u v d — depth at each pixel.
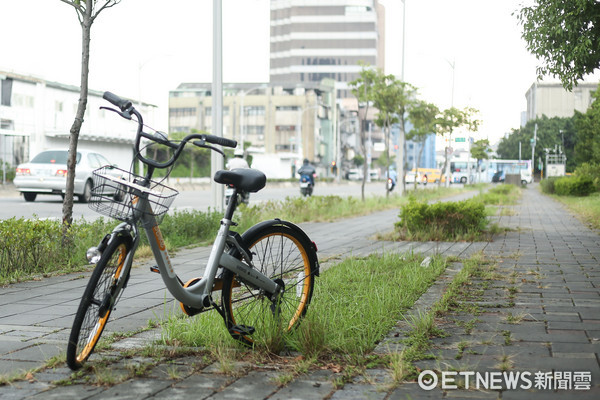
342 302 5.50
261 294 4.42
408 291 6.22
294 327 4.43
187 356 4.08
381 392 3.40
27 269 7.61
